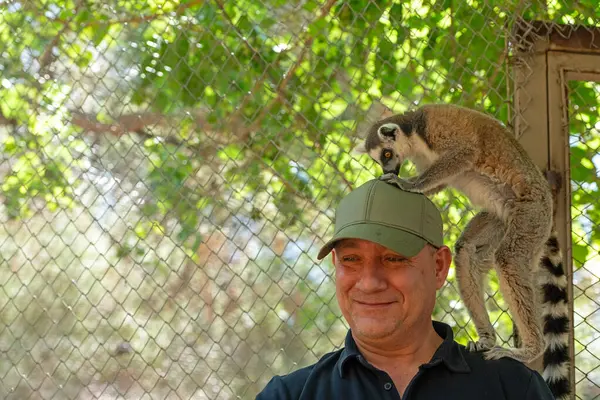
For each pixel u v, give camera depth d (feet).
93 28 16.97
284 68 17.67
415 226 9.70
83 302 17.97
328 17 16.85
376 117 16.83
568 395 11.66
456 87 14.49
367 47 15.11
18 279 16.38
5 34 16.61
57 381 17.13
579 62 12.34
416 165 15.10
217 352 17.84
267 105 16.53
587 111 14.55
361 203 9.85
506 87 13.07
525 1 13.15
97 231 17.28
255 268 18.33
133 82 16.90
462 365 9.59
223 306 18.17
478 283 12.76
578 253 14.84
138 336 18.15
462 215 14.71
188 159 16.11
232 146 16.99
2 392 16.99
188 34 17.28
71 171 16.07
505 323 15.31
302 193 15.69
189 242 17.51
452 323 15.48
